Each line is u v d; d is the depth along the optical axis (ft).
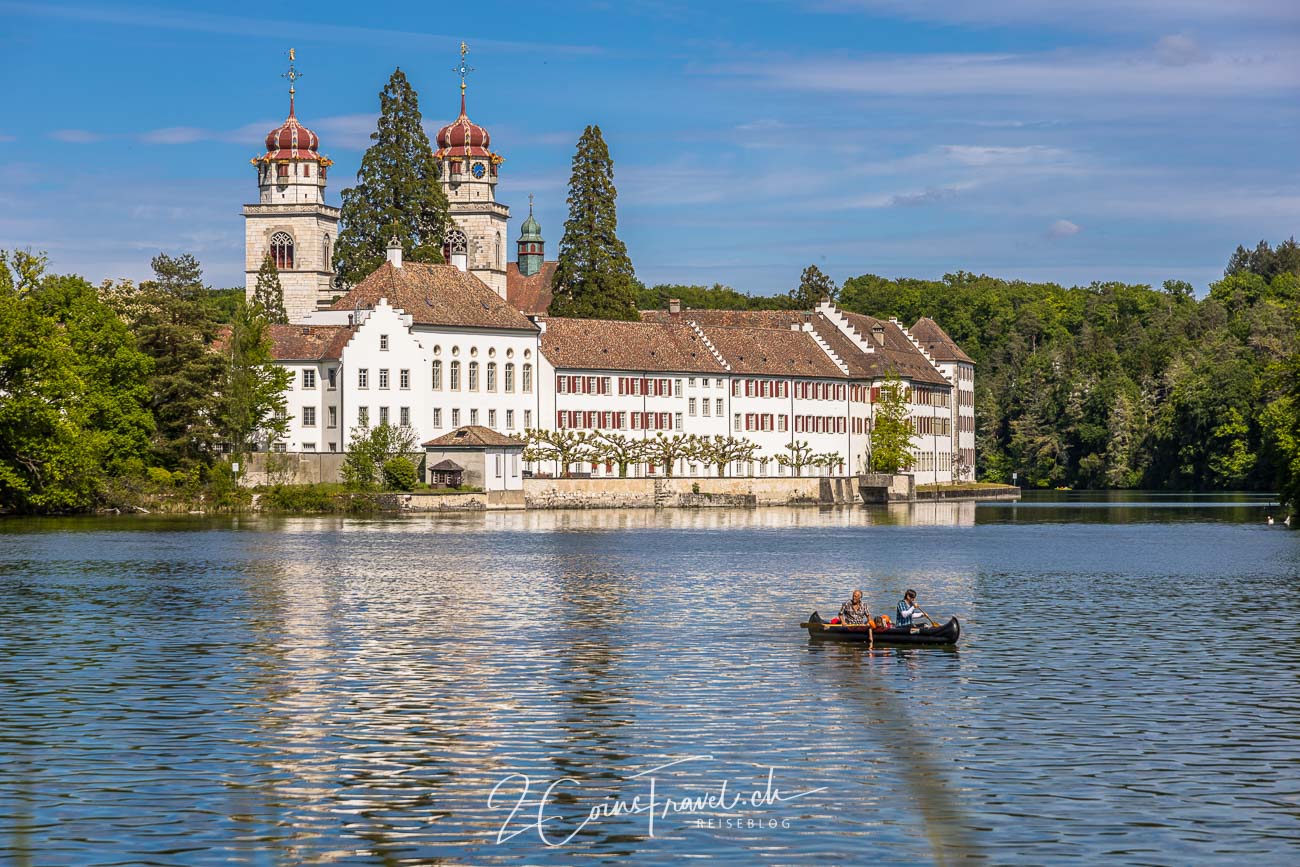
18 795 170.40
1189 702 222.07
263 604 338.75
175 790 172.65
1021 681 239.30
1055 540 563.07
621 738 197.98
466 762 185.78
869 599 353.72
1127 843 154.81
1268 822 161.58
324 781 176.86
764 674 245.04
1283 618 318.04
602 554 485.97
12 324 625.41
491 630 296.71
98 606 333.83
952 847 153.89
